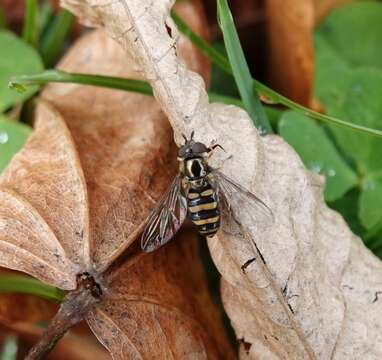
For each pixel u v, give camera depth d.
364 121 0.17
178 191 0.15
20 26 0.19
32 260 0.15
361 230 0.16
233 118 0.15
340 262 0.15
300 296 0.14
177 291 0.15
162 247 0.15
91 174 0.15
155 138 0.16
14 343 0.17
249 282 0.14
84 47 0.17
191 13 0.18
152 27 0.15
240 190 0.15
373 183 0.17
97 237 0.15
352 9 0.18
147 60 0.15
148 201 0.15
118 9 0.15
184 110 0.15
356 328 0.15
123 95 0.16
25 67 0.17
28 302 0.16
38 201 0.15
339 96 0.17
